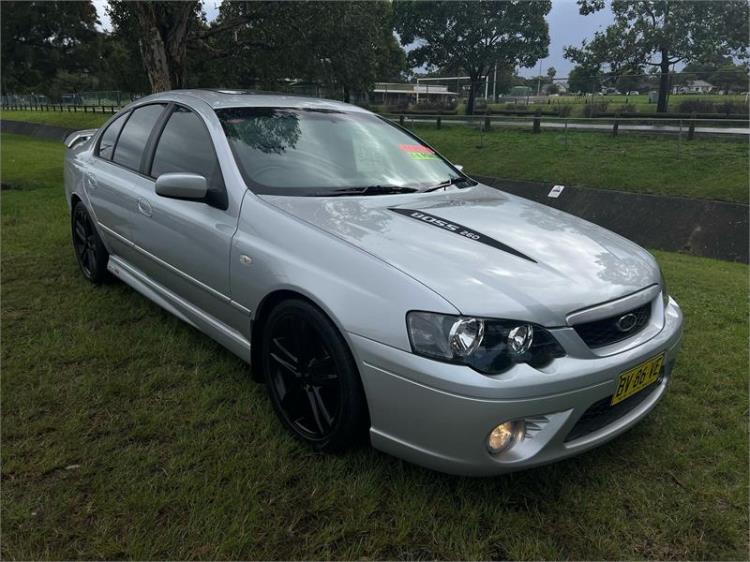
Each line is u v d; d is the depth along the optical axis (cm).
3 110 4641
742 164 1603
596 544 193
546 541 193
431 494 212
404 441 199
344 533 192
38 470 216
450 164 366
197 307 303
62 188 890
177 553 181
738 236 1249
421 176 326
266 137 299
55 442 233
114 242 372
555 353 196
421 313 191
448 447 189
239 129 297
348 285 209
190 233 285
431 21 3566
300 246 231
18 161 1421
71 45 3225
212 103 317
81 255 431
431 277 199
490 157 2052
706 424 267
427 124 2702
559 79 3123
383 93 4362
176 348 317
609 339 213
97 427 245
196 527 191
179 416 255
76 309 368
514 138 2256
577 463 235
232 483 212
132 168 356
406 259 209
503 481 222
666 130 2073
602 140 2072
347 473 221
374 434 207
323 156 304
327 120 336
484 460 188
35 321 348
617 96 2728
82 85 4519
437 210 270
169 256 307
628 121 2200
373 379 200
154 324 348
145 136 355
